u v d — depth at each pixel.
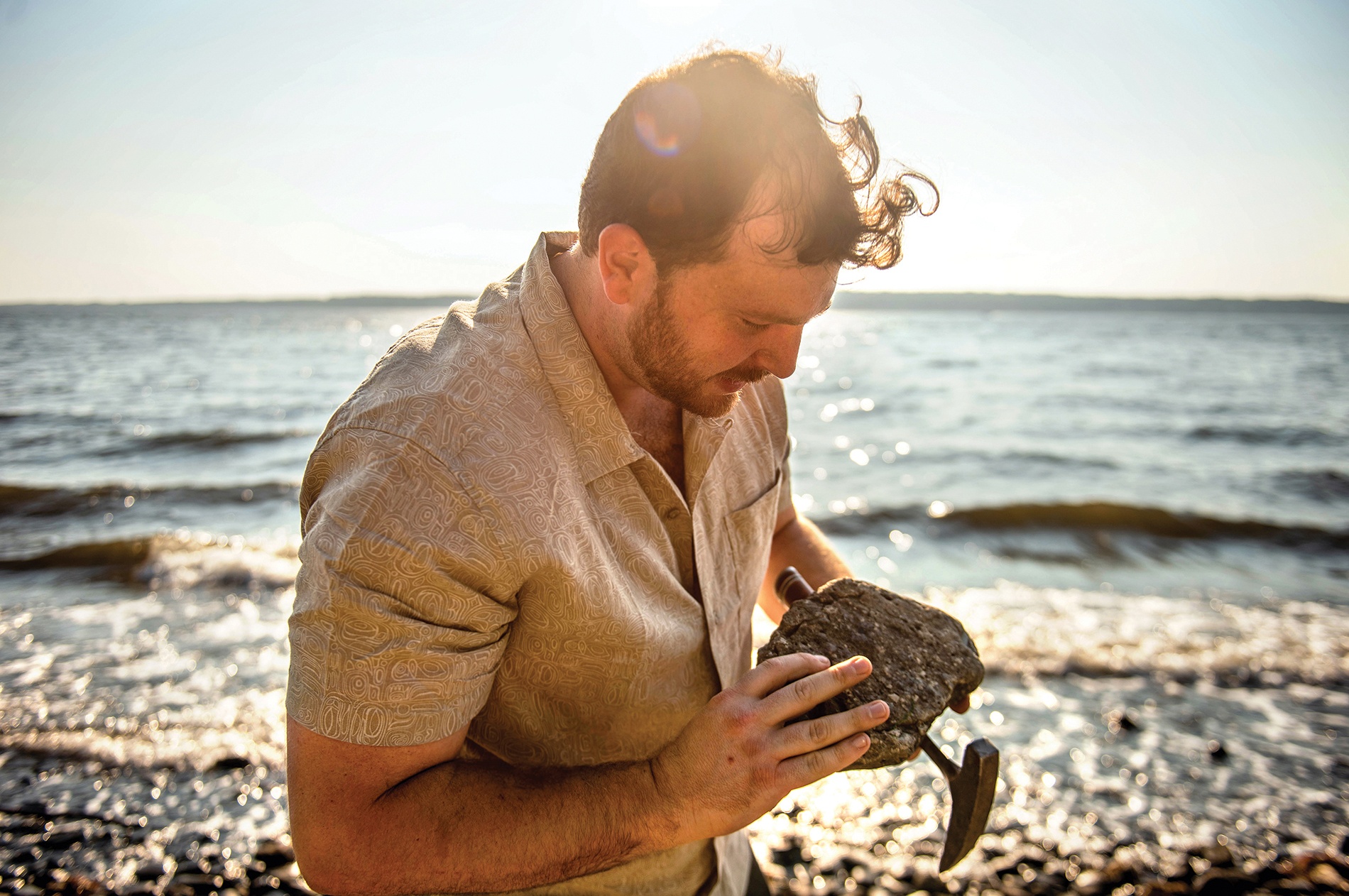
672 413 1.28
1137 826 3.37
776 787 0.99
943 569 8.07
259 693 4.52
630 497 1.12
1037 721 4.35
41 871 2.99
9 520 9.65
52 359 34.91
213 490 11.10
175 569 6.98
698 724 1.04
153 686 4.60
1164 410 23.52
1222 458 16.05
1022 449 16.94
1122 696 4.68
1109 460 15.68
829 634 1.30
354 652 0.90
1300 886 2.98
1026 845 3.24
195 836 3.22
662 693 1.19
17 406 20.89
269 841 3.19
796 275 0.93
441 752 0.99
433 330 1.10
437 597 0.93
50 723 4.12
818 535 1.75
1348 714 4.43
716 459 1.24
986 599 6.75
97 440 15.94
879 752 1.16
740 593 1.36
